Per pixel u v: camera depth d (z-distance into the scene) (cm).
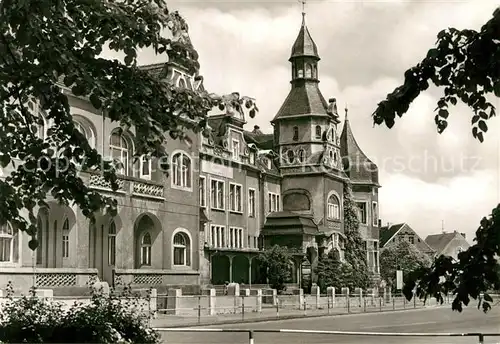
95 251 3550
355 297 5353
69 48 902
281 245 5625
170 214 3922
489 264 554
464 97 631
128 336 1398
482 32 550
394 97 599
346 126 7525
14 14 791
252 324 3105
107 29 995
